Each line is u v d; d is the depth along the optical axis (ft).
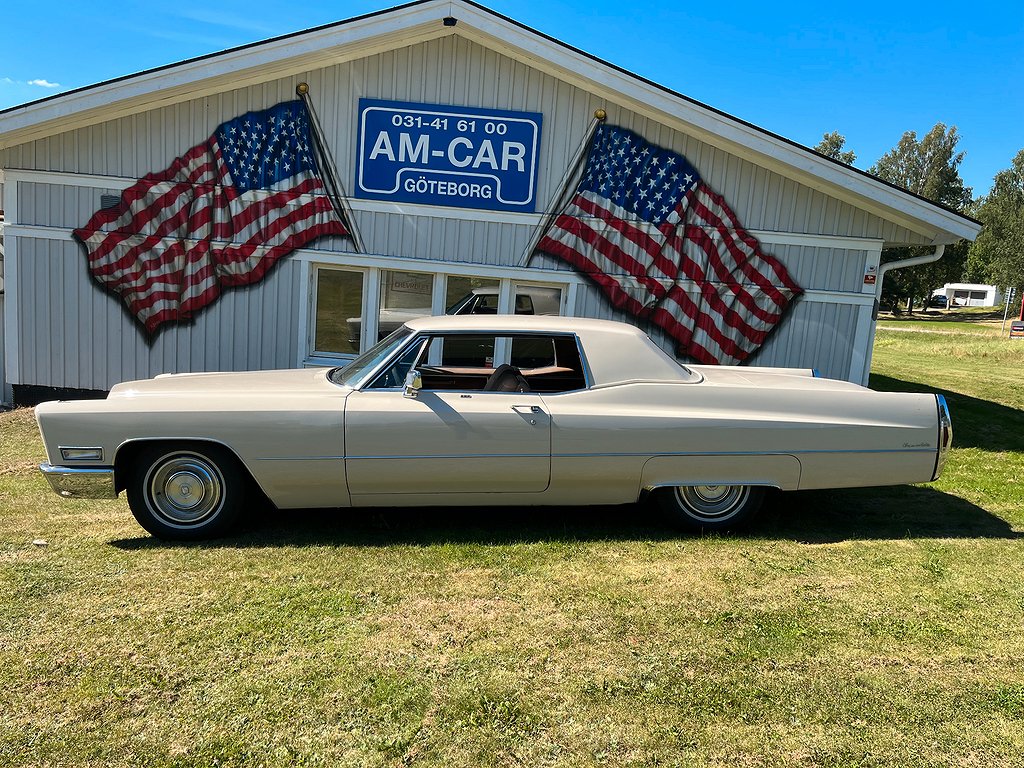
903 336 115.75
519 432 15.11
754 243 30.04
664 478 15.60
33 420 27.96
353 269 30.66
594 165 29.76
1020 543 15.85
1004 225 217.36
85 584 12.64
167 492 14.92
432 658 10.37
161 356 30.53
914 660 10.59
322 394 15.24
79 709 8.98
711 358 30.48
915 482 16.07
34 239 29.84
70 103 27.43
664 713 9.18
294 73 29.19
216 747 8.36
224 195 29.76
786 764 8.29
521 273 30.17
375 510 17.43
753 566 14.17
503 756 8.31
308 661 10.21
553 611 11.95
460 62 29.27
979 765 8.34
